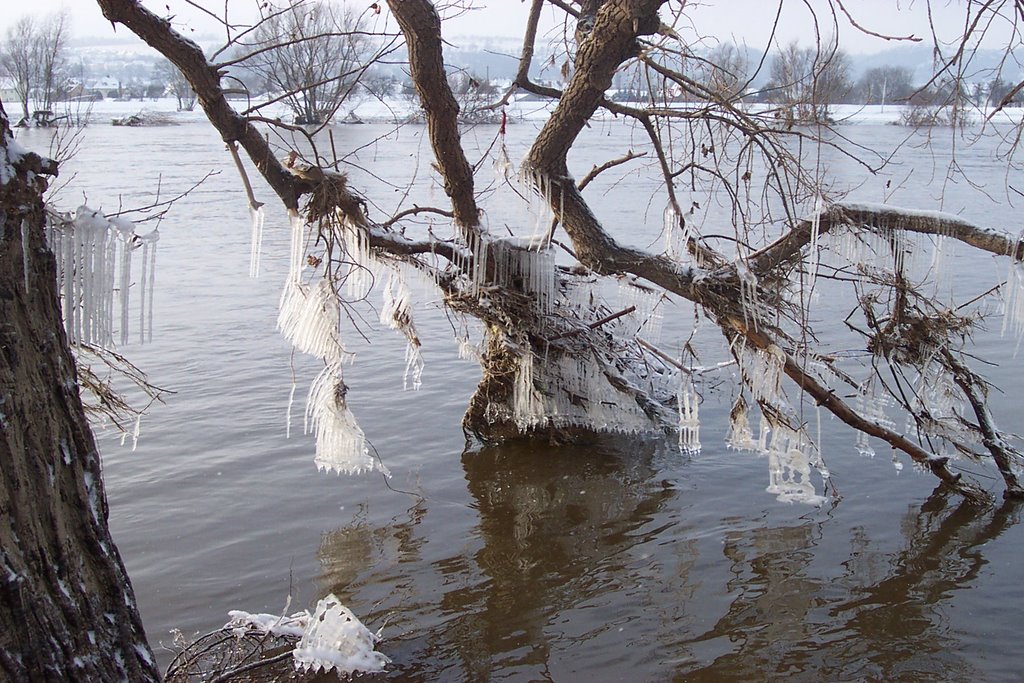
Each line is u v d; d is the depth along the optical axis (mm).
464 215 8773
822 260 9086
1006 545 7699
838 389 11078
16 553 3562
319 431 9039
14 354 3617
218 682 5641
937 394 8969
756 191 21891
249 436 10055
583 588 7129
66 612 3732
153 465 9219
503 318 9453
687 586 7117
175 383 11695
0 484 3527
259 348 13242
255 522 8156
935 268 8656
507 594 7047
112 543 4066
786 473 9141
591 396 9922
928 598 6875
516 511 8469
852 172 28234
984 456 9031
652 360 10750
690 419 9258
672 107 8195
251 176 33281
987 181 27703
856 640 6359
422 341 13750
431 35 7266
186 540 7781
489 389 10102
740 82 8008
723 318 8297
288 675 5902
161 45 6609
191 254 19984
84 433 3955
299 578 7238
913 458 8664
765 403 8461
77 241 5703
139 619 4105
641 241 19438
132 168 35094
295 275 8383
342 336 13859
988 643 6301
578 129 8234
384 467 9391
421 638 6461
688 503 8578
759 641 6355
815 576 7234
